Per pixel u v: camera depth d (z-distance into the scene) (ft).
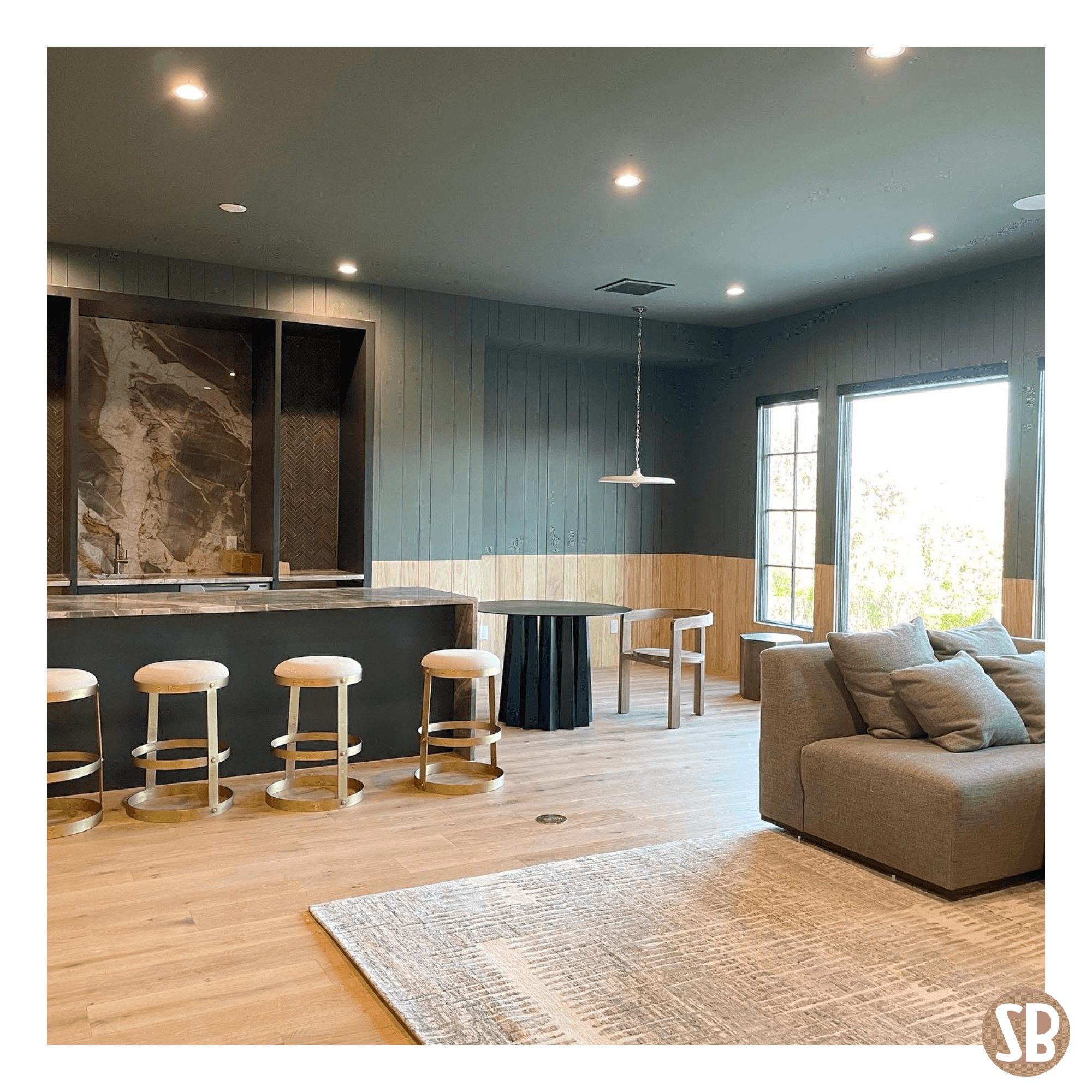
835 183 15.28
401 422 22.66
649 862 12.00
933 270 20.49
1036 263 19.25
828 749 12.38
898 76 11.53
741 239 18.42
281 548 22.93
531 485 26.96
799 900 10.82
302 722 15.93
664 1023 8.07
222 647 15.25
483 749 17.61
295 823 13.29
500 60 11.22
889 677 12.80
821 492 24.32
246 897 10.73
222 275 20.49
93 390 20.89
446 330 23.17
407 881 11.25
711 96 12.12
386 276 21.48
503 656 23.53
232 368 22.38
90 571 20.88
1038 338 19.20
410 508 22.80
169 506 21.75
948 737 11.99
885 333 22.62
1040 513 19.11
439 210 16.79
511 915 10.29
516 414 26.66
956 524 21.16
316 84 11.85
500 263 20.30
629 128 13.16
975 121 12.86
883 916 10.44
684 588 29.35
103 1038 7.73
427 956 9.27
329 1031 7.95
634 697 23.34
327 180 15.28
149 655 14.70
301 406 23.11
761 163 14.42
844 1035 7.88
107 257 19.35
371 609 16.43
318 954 9.40
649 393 28.81
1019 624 19.45
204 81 11.78
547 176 15.07
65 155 14.23
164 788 14.35
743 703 22.62
